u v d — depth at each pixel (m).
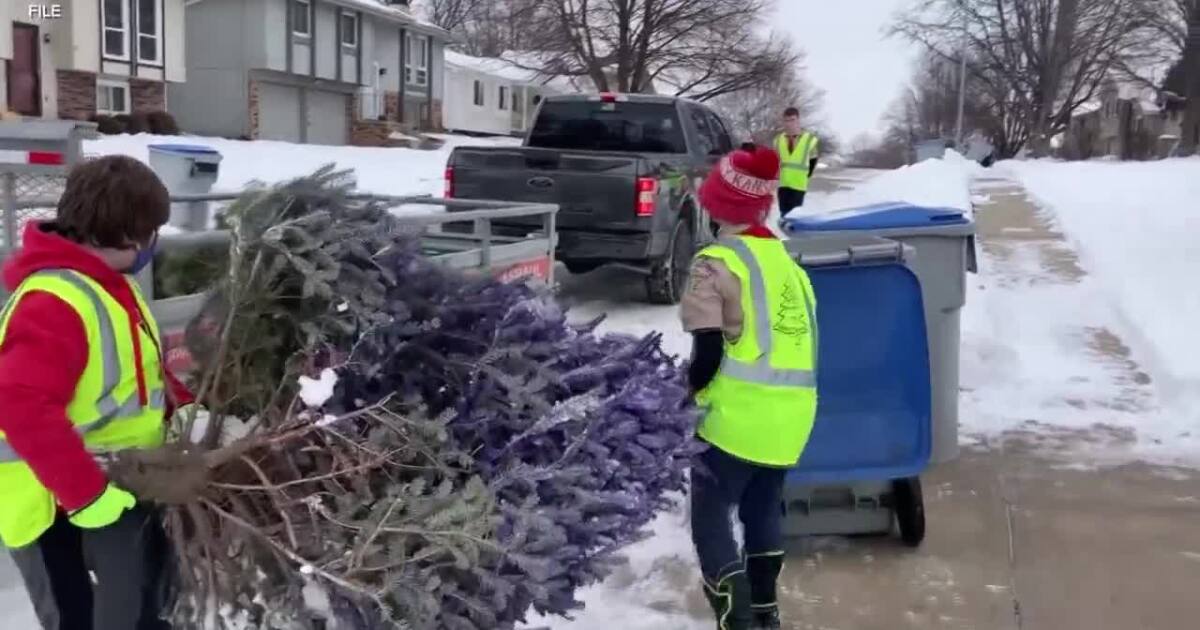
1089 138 66.12
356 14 43.06
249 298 2.78
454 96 54.34
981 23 69.19
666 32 45.59
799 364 3.66
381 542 2.65
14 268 2.56
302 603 2.71
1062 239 13.74
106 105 31.89
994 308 9.48
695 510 3.75
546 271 7.61
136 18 32.50
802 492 4.88
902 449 4.69
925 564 4.69
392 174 22.77
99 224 2.58
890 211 5.45
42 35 29.30
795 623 4.16
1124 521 5.14
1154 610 4.28
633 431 3.22
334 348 2.86
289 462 2.79
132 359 2.64
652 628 4.12
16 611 3.80
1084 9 64.69
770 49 47.69
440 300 2.99
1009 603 4.34
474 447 2.96
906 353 4.67
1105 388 7.23
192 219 8.44
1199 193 17.00
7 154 6.06
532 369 3.02
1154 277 10.19
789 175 15.21
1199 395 6.82
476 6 72.06
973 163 32.19
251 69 37.69
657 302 10.63
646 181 9.68
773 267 3.66
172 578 2.80
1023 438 6.32
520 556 2.69
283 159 24.84
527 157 9.90
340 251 2.79
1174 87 62.41
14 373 2.38
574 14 45.56
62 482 2.43
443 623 2.74
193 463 2.68
